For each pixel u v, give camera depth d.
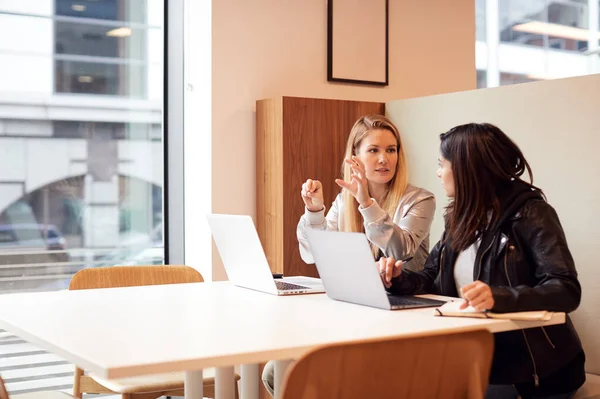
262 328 1.75
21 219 3.94
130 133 4.20
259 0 4.11
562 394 2.29
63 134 4.03
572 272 2.04
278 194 3.85
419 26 4.67
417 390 1.45
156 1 4.23
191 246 4.19
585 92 3.08
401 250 2.71
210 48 3.97
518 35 5.29
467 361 1.50
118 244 4.18
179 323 1.83
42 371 3.94
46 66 3.98
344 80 4.36
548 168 3.23
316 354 1.33
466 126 2.32
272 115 3.89
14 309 2.10
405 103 4.00
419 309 2.05
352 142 3.05
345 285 2.16
